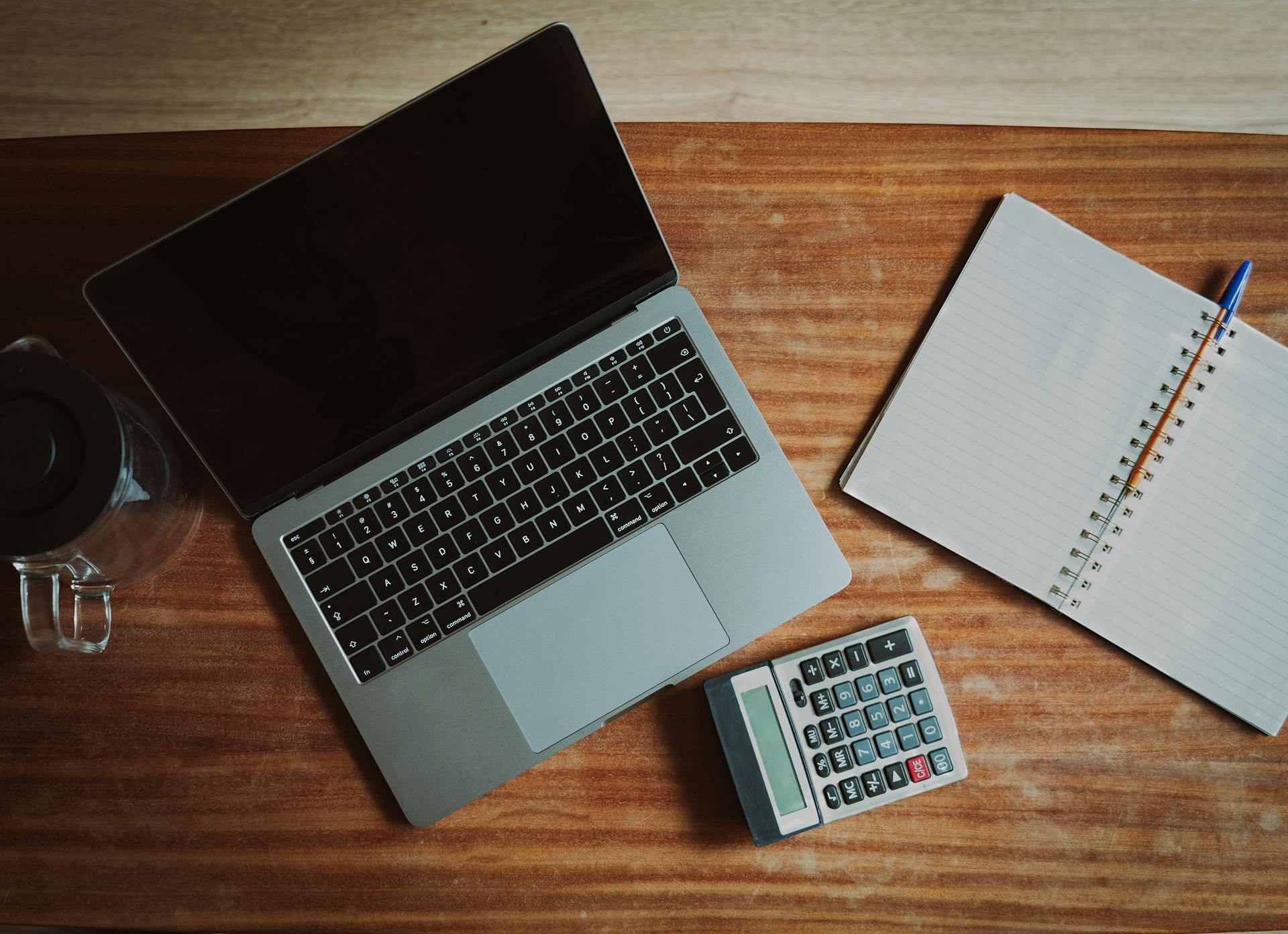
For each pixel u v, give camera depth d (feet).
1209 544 2.21
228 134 2.32
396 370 2.10
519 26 2.48
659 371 2.20
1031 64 2.44
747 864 2.18
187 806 2.19
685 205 2.35
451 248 2.02
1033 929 2.18
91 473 1.83
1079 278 2.30
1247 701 2.19
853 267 2.35
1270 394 2.25
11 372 1.83
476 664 2.12
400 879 2.18
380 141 1.90
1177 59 2.43
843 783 2.10
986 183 2.37
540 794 2.19
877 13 2.47
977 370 2.28
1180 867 2.19
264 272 1.95
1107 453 2.25
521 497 2.16
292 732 2.21
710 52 2.47
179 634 2.22
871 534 2.27
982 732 2.23
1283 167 2.37
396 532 2.14
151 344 1.94
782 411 2.32
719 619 2.16
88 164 2.30
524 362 2.19
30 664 2.21
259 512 2.13
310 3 2.47
